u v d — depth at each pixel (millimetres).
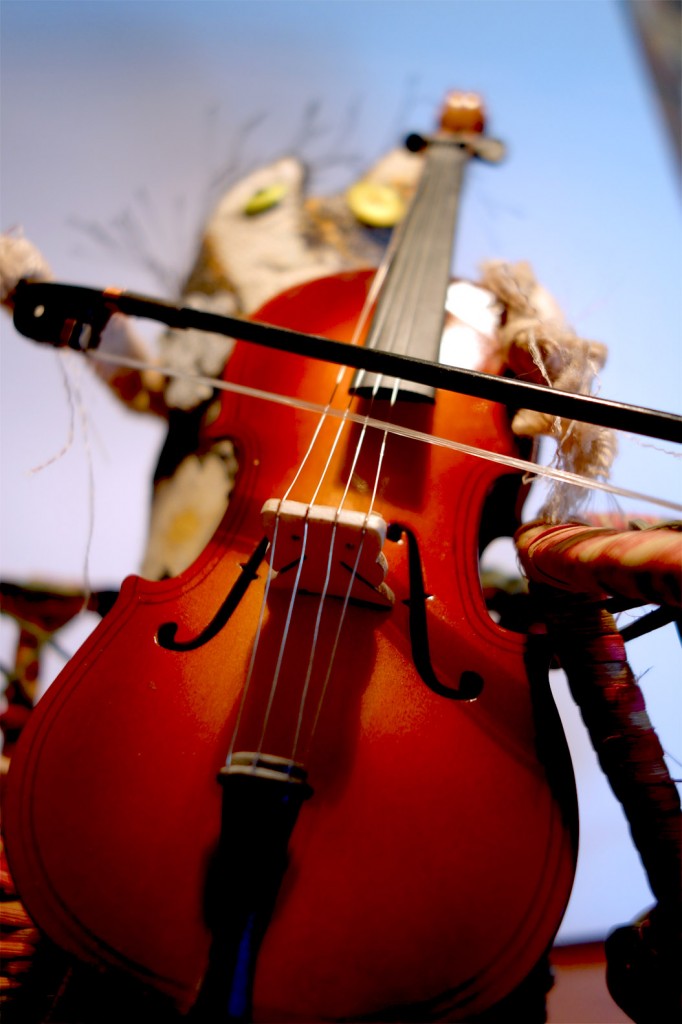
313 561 861
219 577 928
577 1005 1180
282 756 794
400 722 823
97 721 816
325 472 1032
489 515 1142
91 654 858
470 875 752
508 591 1410
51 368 1889
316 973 701
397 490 1017
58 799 775
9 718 1240
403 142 2178
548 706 848
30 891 735
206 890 729
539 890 751
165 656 861
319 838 755
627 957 787
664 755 851
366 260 1839
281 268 1800
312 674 846
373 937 719
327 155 2328
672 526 770
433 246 1469
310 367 1167
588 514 1109
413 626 893
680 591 694
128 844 754
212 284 1797
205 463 1499
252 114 2369
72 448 1854
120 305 988
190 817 765
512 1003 713
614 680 862
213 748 801
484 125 2188
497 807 786
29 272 1216
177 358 1585
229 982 648
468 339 1262
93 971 707
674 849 788
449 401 1112
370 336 1214
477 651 882
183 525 1458
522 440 1089
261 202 1886
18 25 2320
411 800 782
